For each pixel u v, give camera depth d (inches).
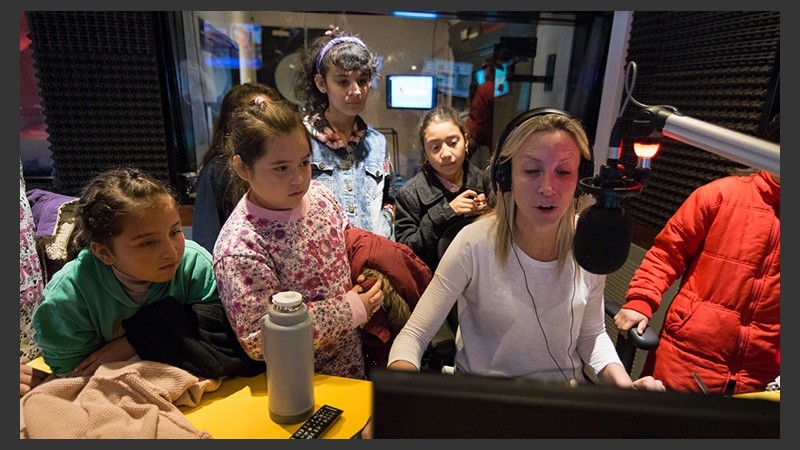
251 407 40.9
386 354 55.4
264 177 44.8
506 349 47.4
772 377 57.6
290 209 47.9
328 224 51.6
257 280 43.8
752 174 58.4
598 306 49.0
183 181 110.0
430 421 18.3
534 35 112.9
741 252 56.7
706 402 17.5
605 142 114.9
